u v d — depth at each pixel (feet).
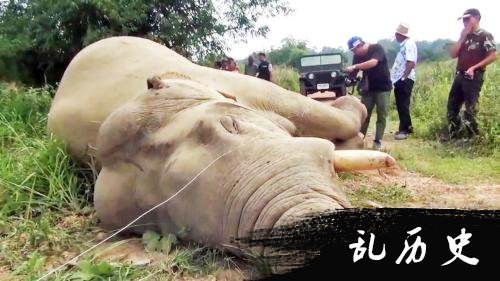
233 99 13.93
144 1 41.83
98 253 11.76
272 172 9.71
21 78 41.78
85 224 13.70
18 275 11.09
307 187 9.33
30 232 13.00
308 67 42.88
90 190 15.58
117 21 39.68
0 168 16.06
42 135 19.88
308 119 17.84
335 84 39.32
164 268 10.68
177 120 11.73
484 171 23.13
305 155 9.93
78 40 41.37
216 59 45.47
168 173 11.09
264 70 43.39
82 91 16.29
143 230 12.29
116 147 12.44
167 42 44.11
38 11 40.86
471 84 28.94
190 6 44.70
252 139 10.44
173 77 14.29
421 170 23.13
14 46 41.32
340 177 20.21
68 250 12.28
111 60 16.87
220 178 10.24
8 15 43.47
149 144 11.85
